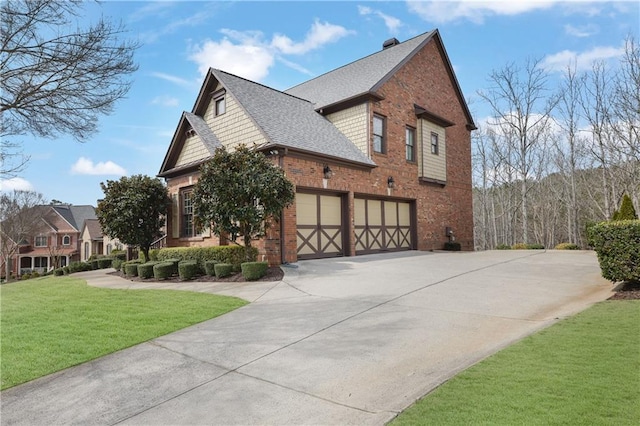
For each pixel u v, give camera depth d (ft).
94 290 32.55
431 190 60.70
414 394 11.10
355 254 46.85
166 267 37.29
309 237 42.32
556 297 22.97
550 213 104.58
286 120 45.70
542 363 12.25
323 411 10.68
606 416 8.87
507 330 16.84
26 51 22.89
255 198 33.81
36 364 15.33
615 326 15.84
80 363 15.44
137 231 47.03
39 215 120.06
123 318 21.58
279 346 16.17
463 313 19.79
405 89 56.08
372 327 17.92
